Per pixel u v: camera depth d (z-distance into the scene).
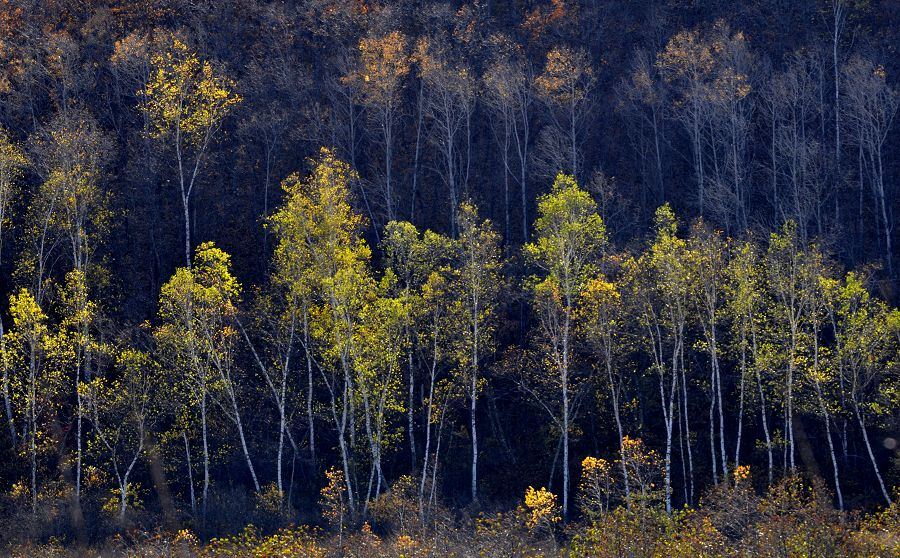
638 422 64.50
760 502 50.56
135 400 58.78
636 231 77.81
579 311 62.44
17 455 59.34
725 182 81.44
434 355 62.28
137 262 73.00
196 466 60.62
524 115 81.44
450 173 77.19
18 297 66.25
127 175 75.06
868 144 82.56
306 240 62.09
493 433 65.88
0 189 67.81
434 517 56.06
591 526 55.12
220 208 77.44
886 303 67.12
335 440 66.38
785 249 63.25
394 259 69.62
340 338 59.44
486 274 63.44
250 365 66.69
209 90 77.44
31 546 53.50
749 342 63.59
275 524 57.16
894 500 58.31
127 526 56.50
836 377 61.62
